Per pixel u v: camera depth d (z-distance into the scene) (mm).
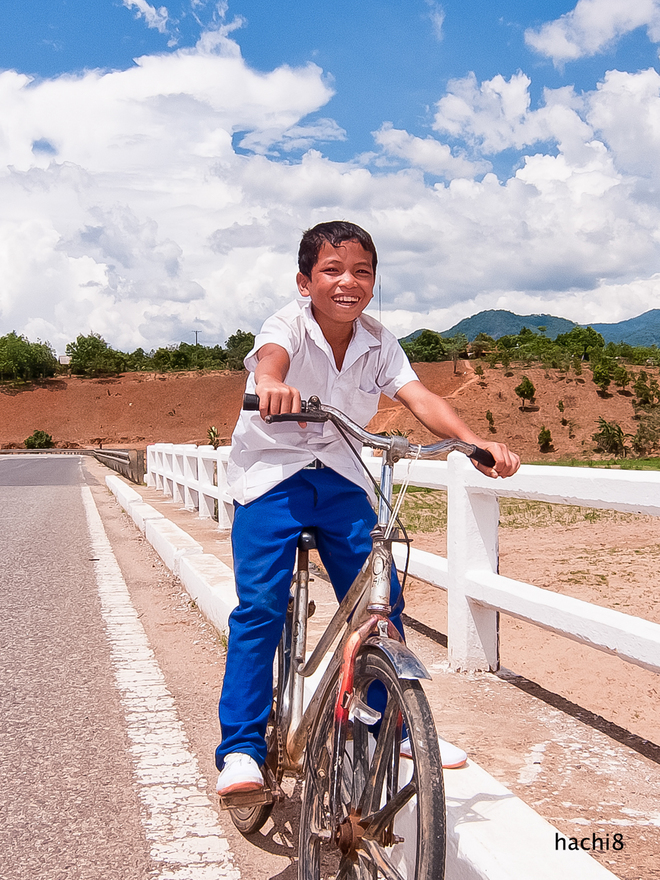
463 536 4070
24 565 8367
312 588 6004
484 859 1936
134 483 22031
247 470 2383
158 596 6625
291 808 2867
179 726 3680
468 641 4105
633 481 3012
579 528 9969
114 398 122562
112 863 2494
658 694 4164
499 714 3531
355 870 2020
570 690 4258
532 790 2785
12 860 2518
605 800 2713
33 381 131375
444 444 1970
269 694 2410
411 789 1724
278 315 2414
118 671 4547
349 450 2408
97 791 3008
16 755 3359
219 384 124750
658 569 6801
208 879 2396
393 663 1747
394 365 2529
